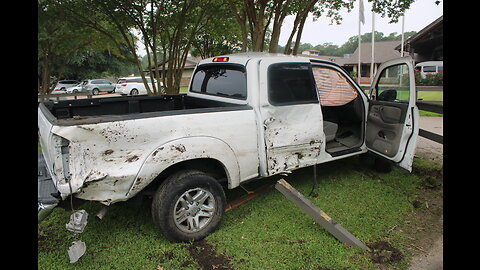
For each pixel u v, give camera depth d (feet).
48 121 8.42
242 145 10.44
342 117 16.43
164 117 9.04
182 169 10.04
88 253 9.40
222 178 11.14
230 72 12.16
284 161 11.52
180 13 29.96
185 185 9.43
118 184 8.52
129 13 28.91
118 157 8.46
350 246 9.61
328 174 15.64
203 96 13.71
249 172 10.85
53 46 39.17
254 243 9.84
